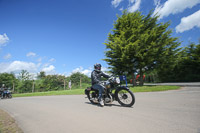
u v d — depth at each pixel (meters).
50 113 4.18
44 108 5.13
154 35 13.67
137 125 2.67
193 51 21.53
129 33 14.10
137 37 13.70
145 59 13.99
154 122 2.79
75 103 5.92
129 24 14.95
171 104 4.53
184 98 5.62
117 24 16.09
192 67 21.30
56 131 2.59
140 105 4.60
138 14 15.95
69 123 3.04
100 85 4.80
